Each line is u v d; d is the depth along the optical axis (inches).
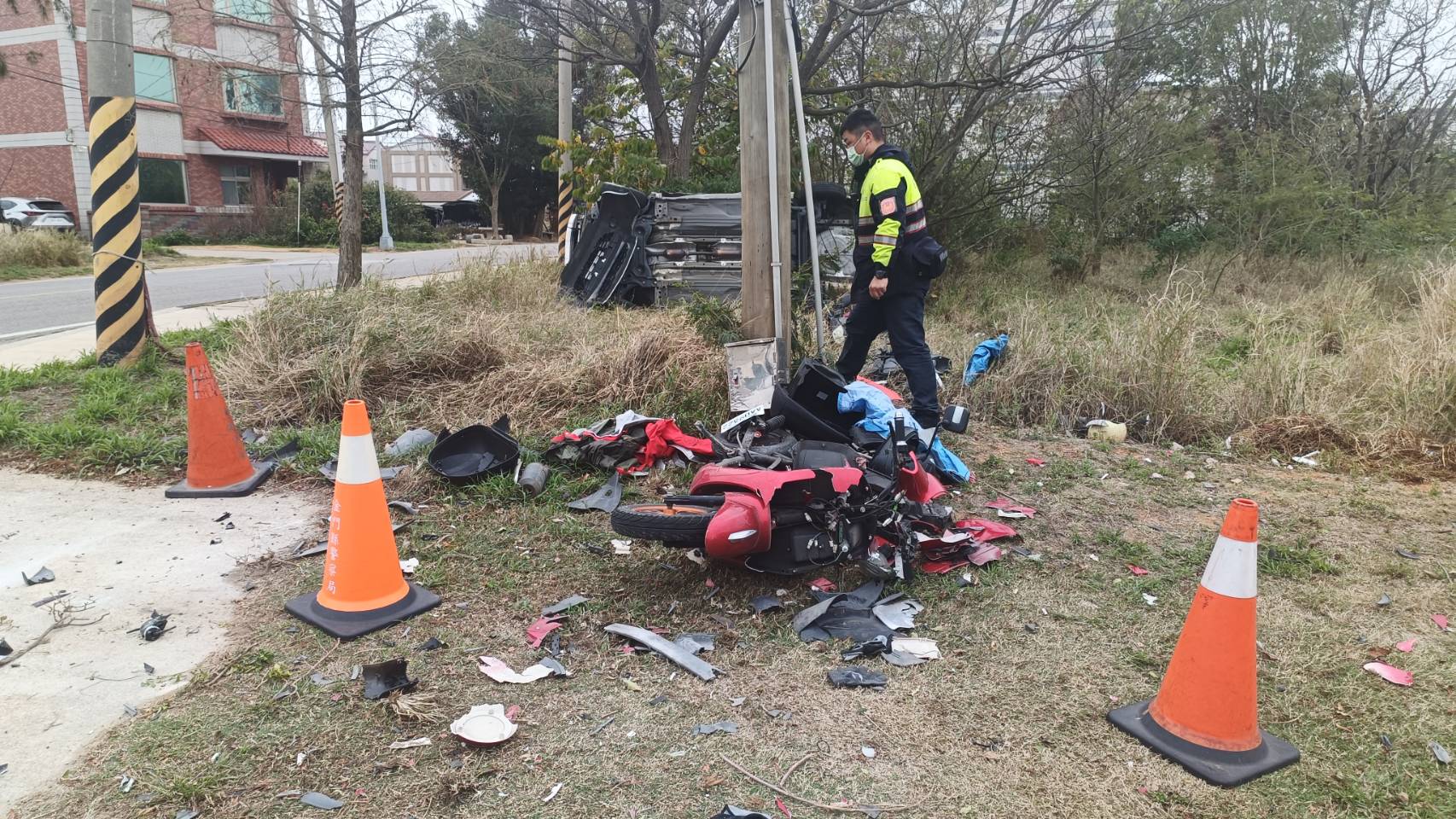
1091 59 542.9
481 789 98.3
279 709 112.3
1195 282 530.3
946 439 243.9
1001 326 375.9
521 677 120.0
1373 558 169.2
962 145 541.3
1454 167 639.8
